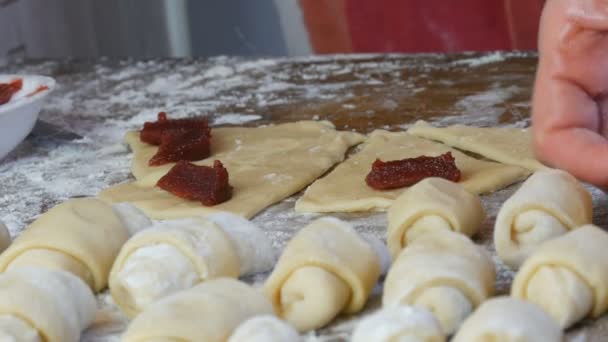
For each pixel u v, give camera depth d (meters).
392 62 1.26
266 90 1.19
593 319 0.76
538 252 0.75
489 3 1.59
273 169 0.97
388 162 0.93
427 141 1.00
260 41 1.73
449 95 1.12
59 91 1.25
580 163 0.85
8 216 0.93
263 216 0.91
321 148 1.00
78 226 0.81
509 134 1.00
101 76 1.32
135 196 0.94
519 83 1.14
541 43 0.89
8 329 0.74
